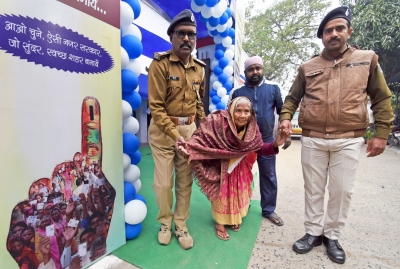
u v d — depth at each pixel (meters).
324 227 1.97
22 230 1.29
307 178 1.96
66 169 1.45
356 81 1.67
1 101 1.15
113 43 1.67
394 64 8.96
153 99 1.74
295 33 15.23
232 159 2.02
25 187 1.27
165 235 1.95
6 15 1.13
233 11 4.25
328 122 1.77
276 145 1.98
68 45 1.39
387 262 1.83
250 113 1.98
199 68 1.98
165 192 1.89
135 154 2.06
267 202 2.46
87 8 1.47
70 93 1.43
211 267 1.70
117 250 1.85
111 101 1.70
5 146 1.18
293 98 2.06
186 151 1.70
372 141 1.72
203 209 2.68
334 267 1.76
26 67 1.22
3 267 1.23
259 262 1.79
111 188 1.76
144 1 3.50
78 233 1.56
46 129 1.33
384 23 8.42
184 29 1.68
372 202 3.05
